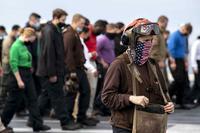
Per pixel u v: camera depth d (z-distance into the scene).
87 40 17.03
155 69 7.79
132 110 7.56
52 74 14.48
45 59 14.54
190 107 20.80
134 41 7.58
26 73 14.42
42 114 16.69
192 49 20.97
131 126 7.57
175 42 19.78
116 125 7.62
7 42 17.59
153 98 7.66
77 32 15.05
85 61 15.10
